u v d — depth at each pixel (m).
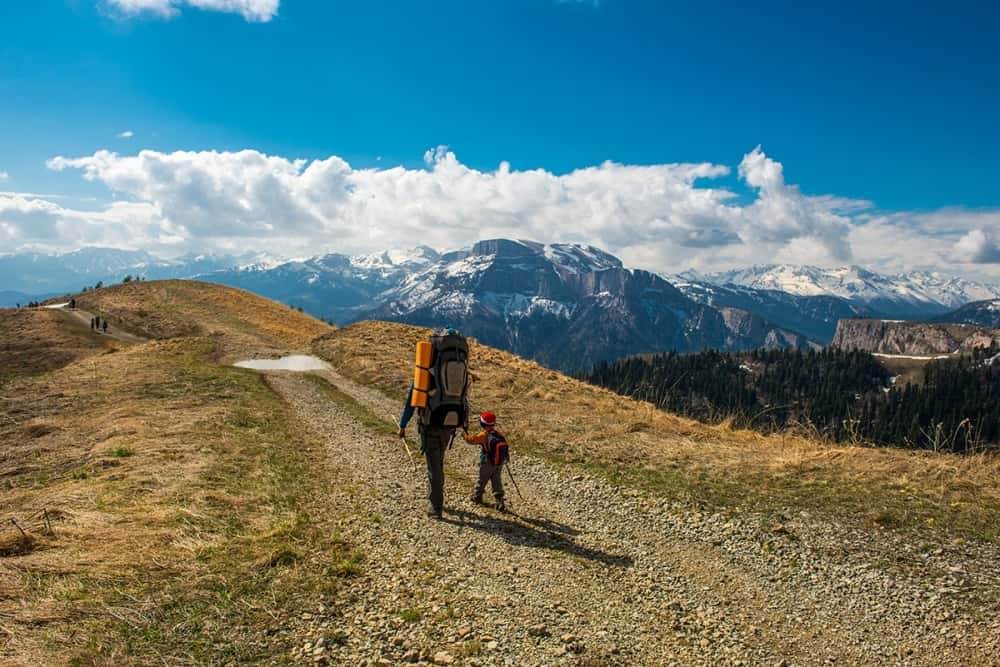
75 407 18.47
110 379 23.58
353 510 9.02
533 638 5.52
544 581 6.96
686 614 6.41
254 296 82.44
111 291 80.31
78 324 65.38
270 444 13.46
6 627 4.89
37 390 21.38
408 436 15.48
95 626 5.05
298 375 27.33
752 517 9.21
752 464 11.85
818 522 8.80
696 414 19.73
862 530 8.40
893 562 7.48
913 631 6.09
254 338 47.25
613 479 11.49
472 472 12.35
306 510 8.80
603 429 15.87
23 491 10.14
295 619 5.49
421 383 8.89
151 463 11.09
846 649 5.81
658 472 11.77
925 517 8.57
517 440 14.83
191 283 84.25
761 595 7.00
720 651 5.64
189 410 17.36
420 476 11.61
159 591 5.79
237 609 5.57
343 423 16.94
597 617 6.15
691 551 8.30
